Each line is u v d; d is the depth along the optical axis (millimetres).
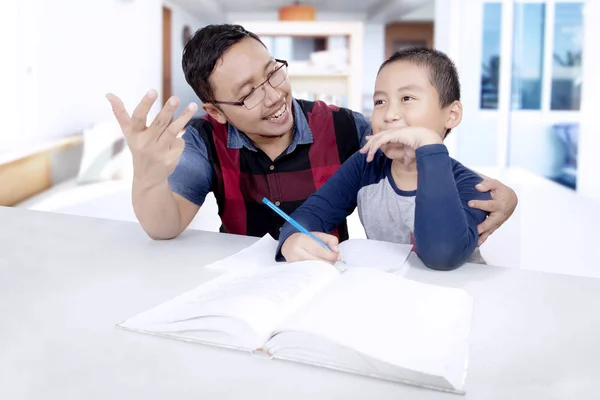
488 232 917
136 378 486
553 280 767
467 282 762
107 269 812
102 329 590
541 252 2166
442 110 959
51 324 604
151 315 600
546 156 3561
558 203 2869
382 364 480
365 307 574
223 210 1369
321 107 1379
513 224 2527
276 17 9789
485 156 4148
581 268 2014
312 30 3814
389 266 818
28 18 3322
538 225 2490
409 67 936
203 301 605
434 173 813
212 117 1240
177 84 8180
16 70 3262
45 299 683
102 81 4457
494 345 551
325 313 549
